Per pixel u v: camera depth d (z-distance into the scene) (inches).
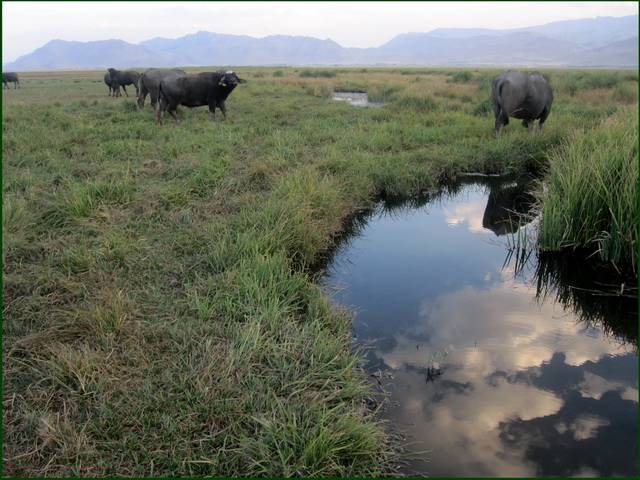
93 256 197.9
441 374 148.8
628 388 142.3
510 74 402.6
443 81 1048.2
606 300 195.0
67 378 131.9
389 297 198.4
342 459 112.7
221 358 138.6
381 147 396.2
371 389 141.2
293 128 467.5
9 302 169.0
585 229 225.1
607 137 291.1
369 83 1008.2
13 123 477.4
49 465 107.0
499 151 371.9
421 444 121.3
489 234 270.5
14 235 211.3
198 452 111.3
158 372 135.9
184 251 209.6
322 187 269.0
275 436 112.4
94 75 2150.6
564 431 125.0
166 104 506.0
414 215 304.5
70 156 363.9
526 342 167.3
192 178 291.4
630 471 112.3
